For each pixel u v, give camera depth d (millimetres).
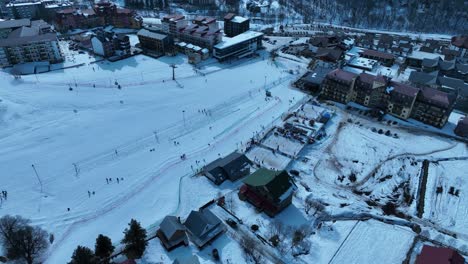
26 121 117188
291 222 80938
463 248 73750
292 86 151625
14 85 137625
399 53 193625
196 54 169000
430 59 169500
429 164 103312
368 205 88125
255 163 102500
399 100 125312
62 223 80812
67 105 127562
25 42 158250
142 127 118312
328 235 77500
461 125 116688
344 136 116938
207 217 78000
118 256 71625
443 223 82312
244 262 71125
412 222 81938
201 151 107562
